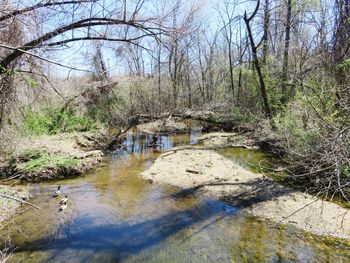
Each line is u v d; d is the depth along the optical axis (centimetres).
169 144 1702
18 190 905
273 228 683
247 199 843
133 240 654
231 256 580
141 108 2173
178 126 2220
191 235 670
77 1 638
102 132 1753
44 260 577
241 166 1159
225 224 713
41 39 646
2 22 600
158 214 779
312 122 852
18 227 695
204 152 1405
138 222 738
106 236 671
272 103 1658
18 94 968
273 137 1315
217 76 3042
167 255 594
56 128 1623
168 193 916
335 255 570
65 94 1525
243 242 630
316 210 748
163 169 1148
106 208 814
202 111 2247
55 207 813
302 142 877
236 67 2542
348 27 899
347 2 909
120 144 1686
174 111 2223
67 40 684
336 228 664
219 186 949
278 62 1591
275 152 1279
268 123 1445
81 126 1764
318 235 644
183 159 1284
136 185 990
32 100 1090
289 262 553
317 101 877
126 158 1373
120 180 1041
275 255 577
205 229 694
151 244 637
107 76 1784
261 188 909
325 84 897
